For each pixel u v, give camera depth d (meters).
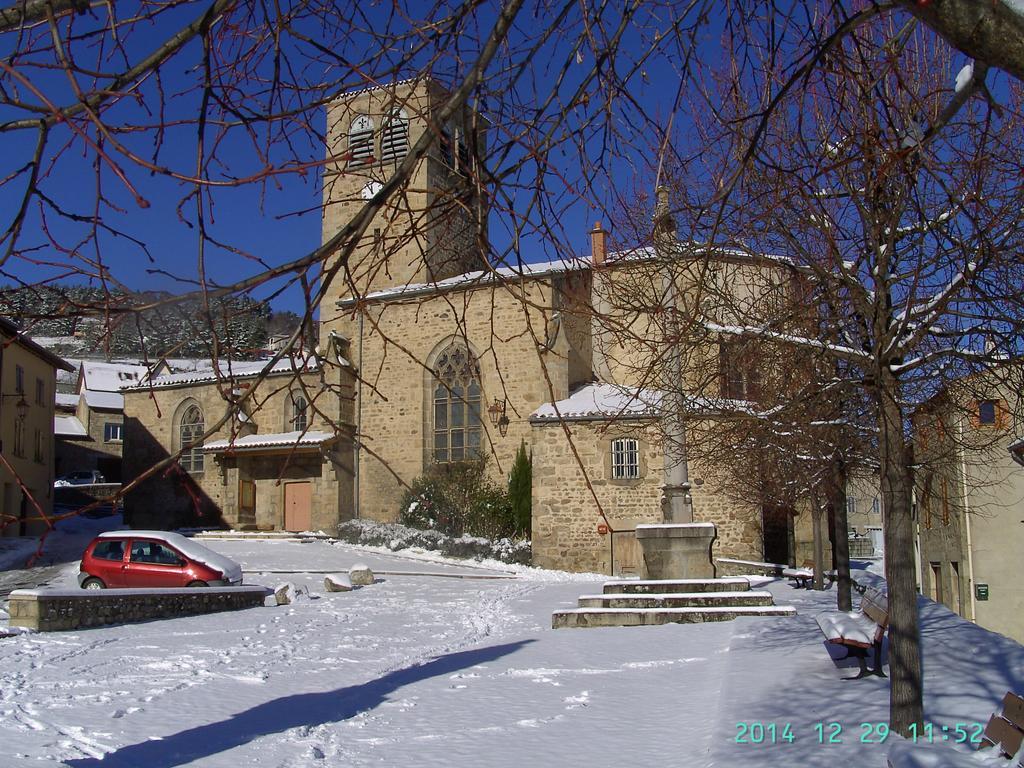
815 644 11.43
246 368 36.34
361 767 7.77
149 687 11.20
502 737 8.58
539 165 4.34
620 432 27.88
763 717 7.98
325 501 34.69
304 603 21.73
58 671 12.20
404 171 4.07
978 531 26.77
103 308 3.29
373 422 34.41
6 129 3.63
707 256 4.34
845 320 9.35
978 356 8.45
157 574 21.16
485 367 32.09
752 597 15.55
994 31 3.50
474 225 4.33
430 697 10.50
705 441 12.60
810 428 12.06
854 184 8.64
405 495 33.28
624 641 13.71
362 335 34.62
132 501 39.69
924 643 10.52
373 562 29.89
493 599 21.67
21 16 3.78
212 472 37.94
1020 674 8.88
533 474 29.08
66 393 66.38
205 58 3.81
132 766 7.82
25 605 15.87
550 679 11.20
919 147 5.24
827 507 20.34
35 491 38.19
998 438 13.62
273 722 9.40
